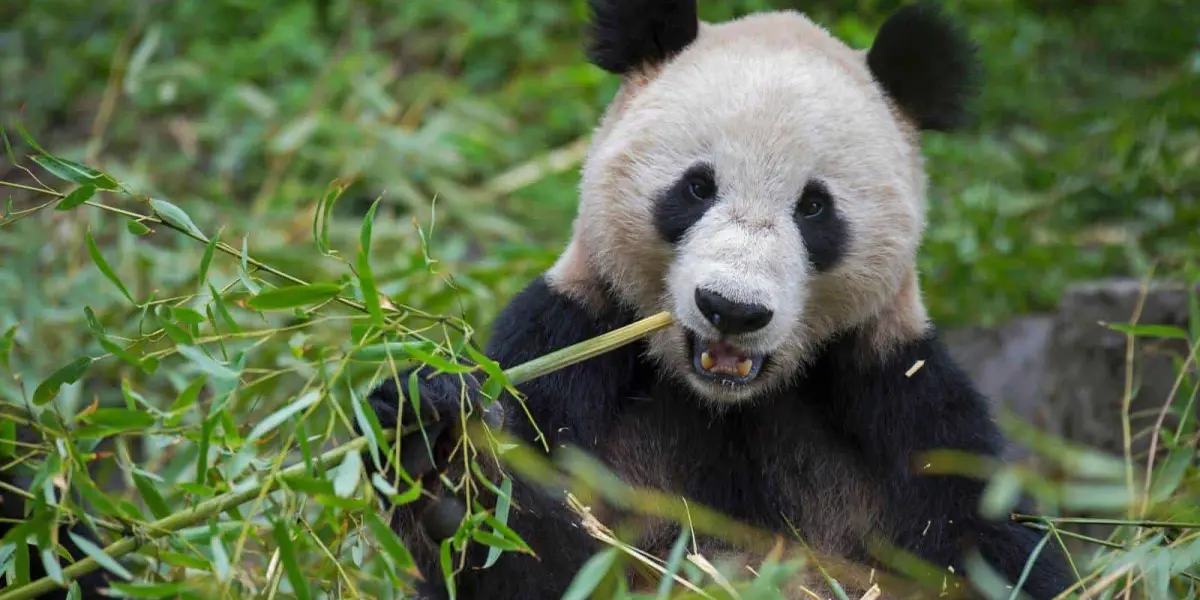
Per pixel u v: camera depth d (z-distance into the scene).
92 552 6.48
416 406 6.89
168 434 7.32
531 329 8.34
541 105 19.02
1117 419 11.63
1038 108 18.64
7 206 7.58
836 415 8.60
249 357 11.77
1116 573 7.47
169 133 18.00
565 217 16.31
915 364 8.30
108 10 20.25
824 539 8.59
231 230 14.87
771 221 7.83
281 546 6.42
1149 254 14.75
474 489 7.14
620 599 6.98
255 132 17.19
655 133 8.13
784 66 8.16
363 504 6.53
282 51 19.17
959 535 8.29
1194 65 15.75
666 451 8.56
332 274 13.98
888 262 8.20
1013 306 14.77
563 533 7.86
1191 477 9.05
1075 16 21.19
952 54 8.67
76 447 7.06
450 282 8.09
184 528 7.04
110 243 14.80
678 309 7.91
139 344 7.52
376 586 8.48
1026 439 9.89
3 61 19.44
